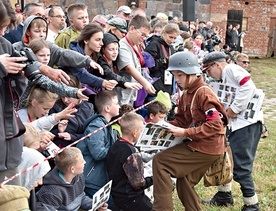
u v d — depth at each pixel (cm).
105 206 401
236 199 529
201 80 407
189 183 416
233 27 2173
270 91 1471
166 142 405
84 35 481
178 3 1680
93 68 463
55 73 317
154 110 467
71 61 443
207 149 402
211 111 393
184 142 412
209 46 1518
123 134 419
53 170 377
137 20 538
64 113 398
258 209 486
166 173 399
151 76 599
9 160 295
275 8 2522
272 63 2306
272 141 815
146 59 576
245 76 464
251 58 2477
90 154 426
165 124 389
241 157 476
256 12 2514
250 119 470
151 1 1653
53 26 583
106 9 1563
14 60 279
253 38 2545
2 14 280
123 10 776
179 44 747
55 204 362
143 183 411
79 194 389
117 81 488
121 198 413
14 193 251
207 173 430
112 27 582
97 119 432
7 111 291
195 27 1363
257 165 661
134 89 518
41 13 586
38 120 393
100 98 439
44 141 373
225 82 477
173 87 621
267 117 1082
